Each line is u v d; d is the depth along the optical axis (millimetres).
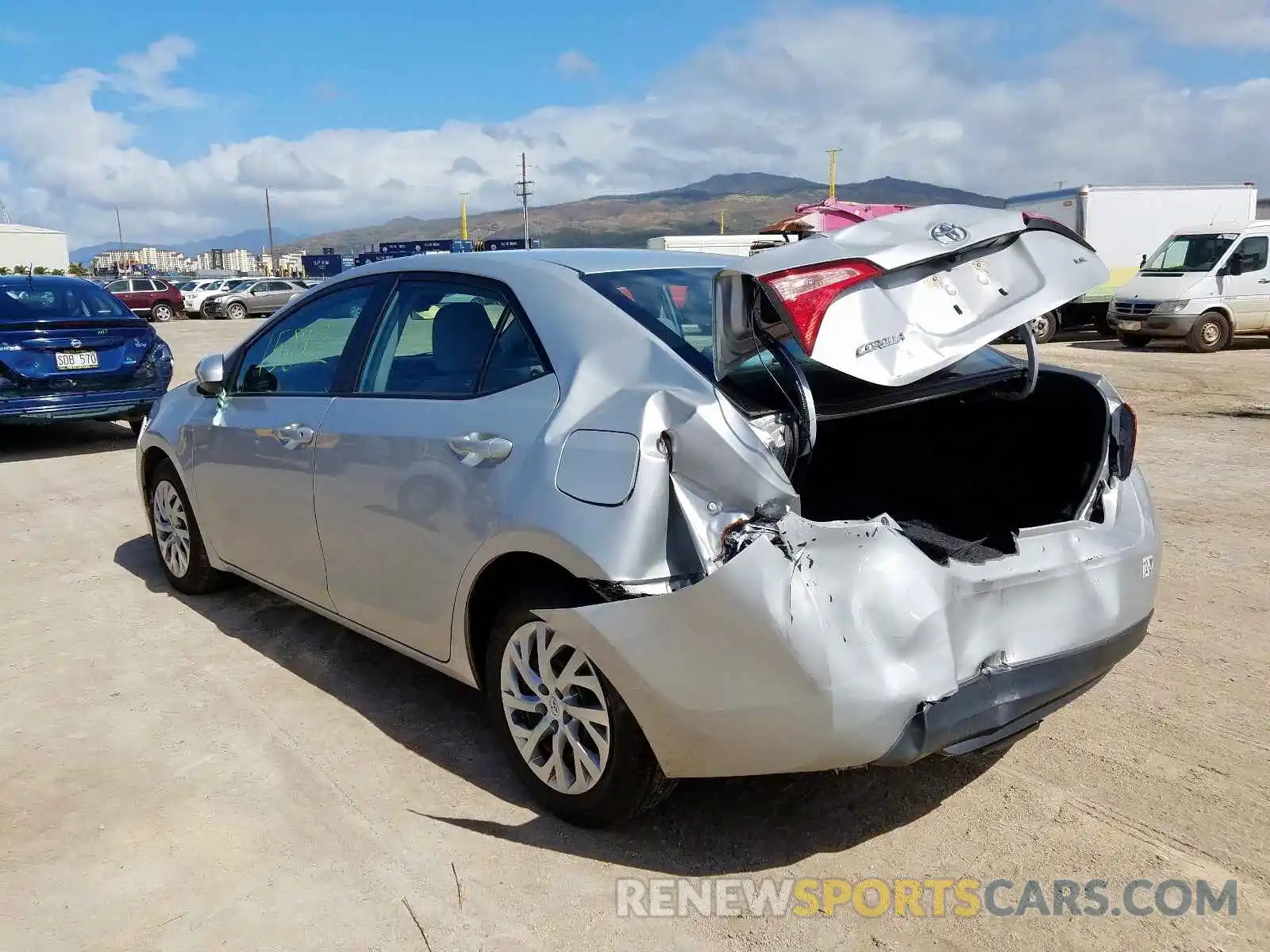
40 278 9734
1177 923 2570
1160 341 18453
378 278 3859
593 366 2902
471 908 2662
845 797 3189
